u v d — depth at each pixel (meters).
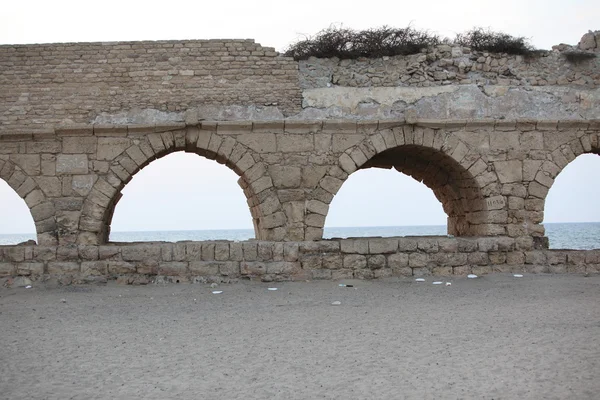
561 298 13.44
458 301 13.34
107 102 17.36
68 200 17.06
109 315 12.21
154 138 17.31
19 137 17.03
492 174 18.16
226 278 16.75
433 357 8.53
